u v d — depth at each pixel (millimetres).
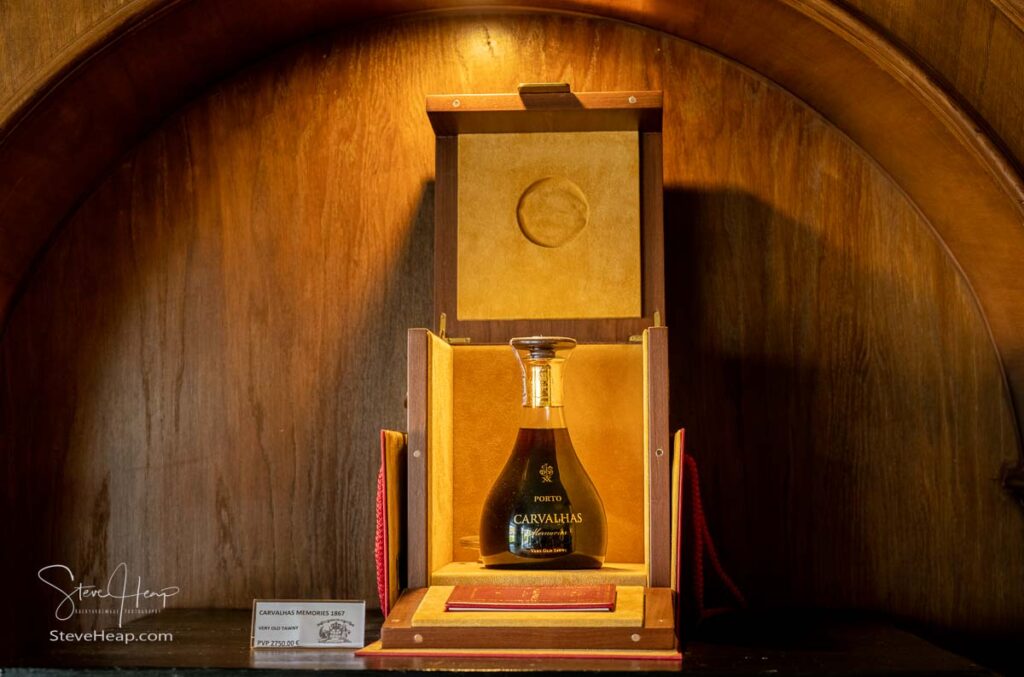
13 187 1367
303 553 1477
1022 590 1442
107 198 1522
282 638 1138
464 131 1332
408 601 1103
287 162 1520
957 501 1459
